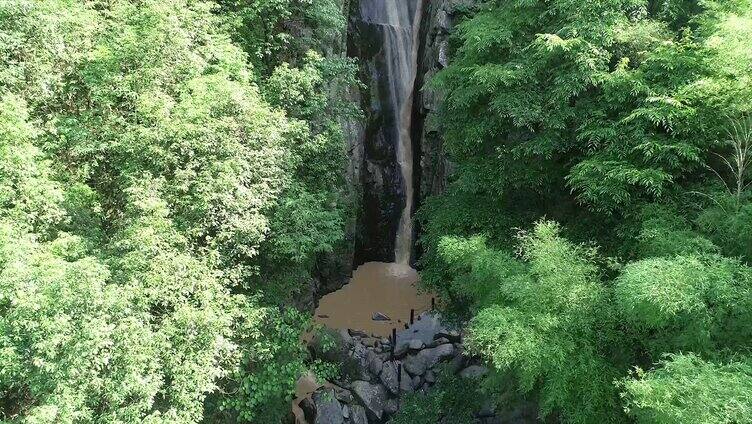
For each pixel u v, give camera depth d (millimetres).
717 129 11289
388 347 20469
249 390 11430
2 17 10992
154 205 9992
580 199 13836
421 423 14641
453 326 17797
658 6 16109
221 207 11555
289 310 13234
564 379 9750
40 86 11148
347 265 26234
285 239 13508
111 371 8398
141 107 11203
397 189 28828
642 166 12125
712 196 11062
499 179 15117
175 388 9055
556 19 14625
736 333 8938
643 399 7504
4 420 8219
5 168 9328
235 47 14109
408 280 27500
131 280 9477
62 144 11562
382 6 27719
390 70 28078
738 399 6992
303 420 16672
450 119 17281
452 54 23422
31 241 9039
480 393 15484
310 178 17344
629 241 12422
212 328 9664
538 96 13961
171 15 12477
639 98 12375
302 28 20828
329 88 21703
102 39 12773
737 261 9047
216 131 11617
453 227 16188
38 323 7812
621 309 9539
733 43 10031
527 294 10531
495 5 17000
